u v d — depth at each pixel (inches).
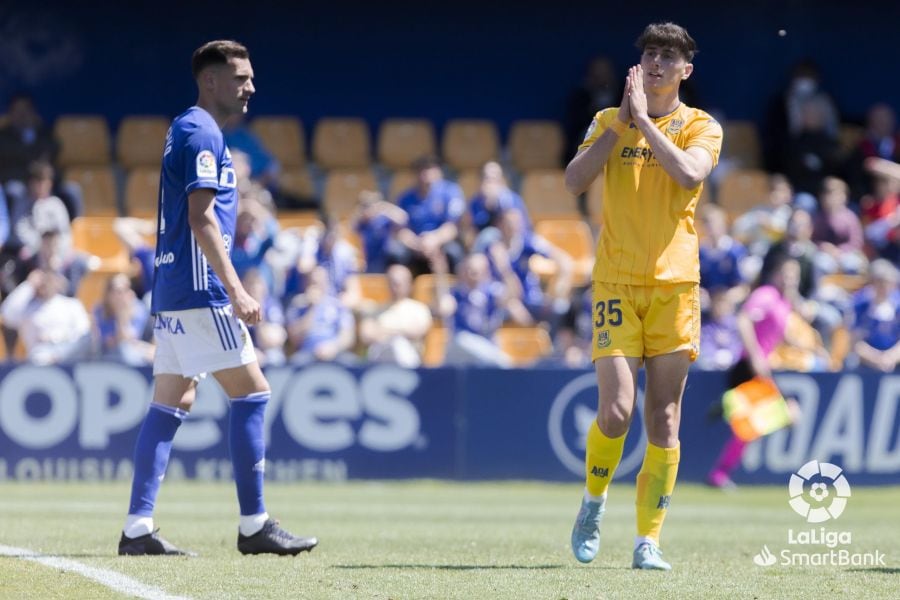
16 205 2249.0
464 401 1886.1
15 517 1270.9
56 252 2079.2
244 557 925.8
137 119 2677.2
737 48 2812.5
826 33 2824.8
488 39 2790.4
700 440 1926.7
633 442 1881.2
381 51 2778.1
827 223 2384.4
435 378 1884.8
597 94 2610.7
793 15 2810.0
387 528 1236.5
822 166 2623.0
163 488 1739.7
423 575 832.3
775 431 1910.7
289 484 1836.9
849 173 2632.9
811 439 1915.6
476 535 1167.6
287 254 2114.9
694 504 1683.1
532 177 2608.3
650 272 864.3
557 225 2407.7
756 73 2815.0
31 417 1819.6
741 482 1905.8
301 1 2753.4
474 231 2256.4
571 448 1895.9
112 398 1828.2
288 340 2020.2
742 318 1868.8
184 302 917.2
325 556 945.5
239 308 897.5
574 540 895.1
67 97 2699.3
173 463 1835.6
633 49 2802.7
